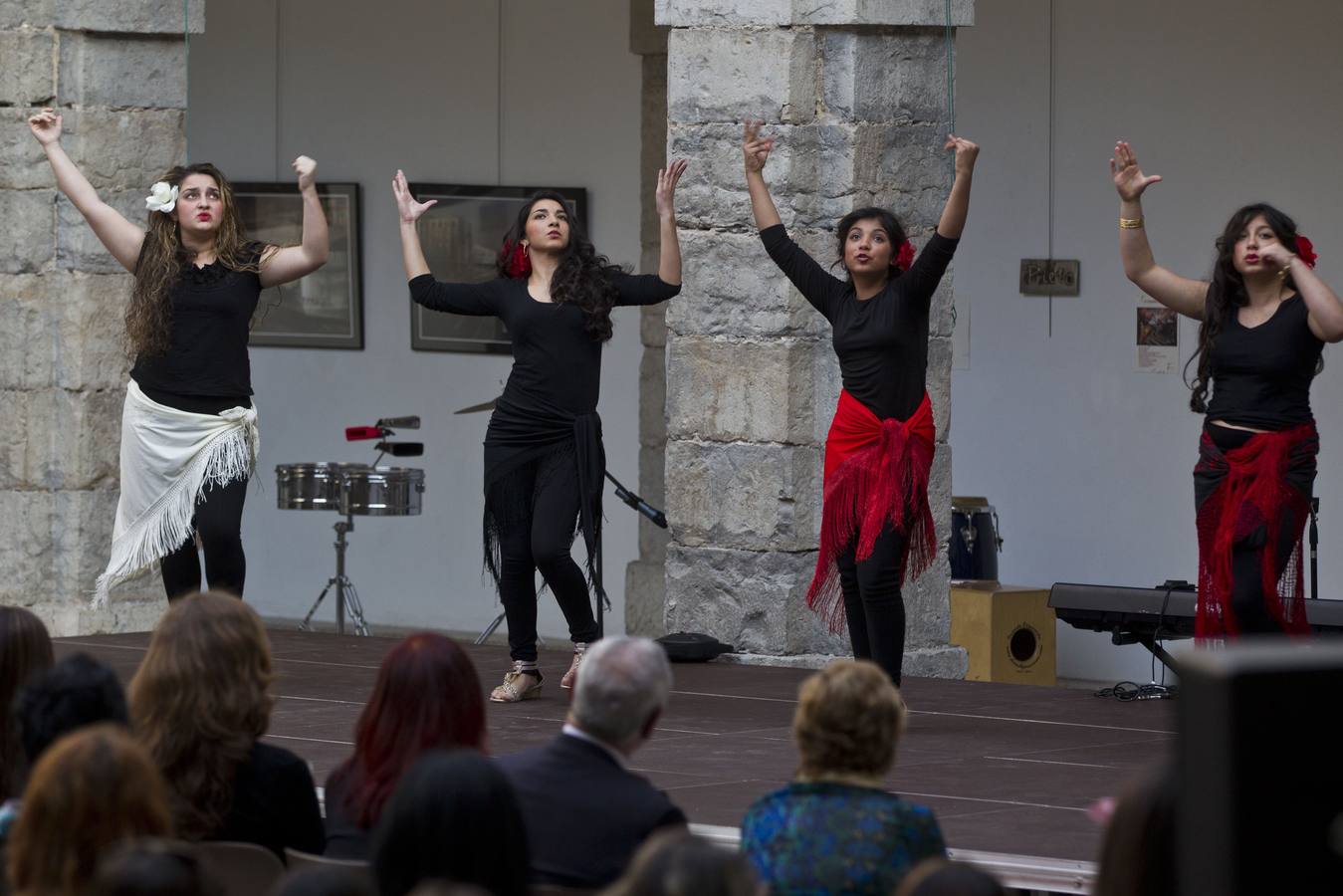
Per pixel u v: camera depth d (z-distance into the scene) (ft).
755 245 46.44
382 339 75.61
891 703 21.47
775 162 46.26
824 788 21.22
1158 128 62.85
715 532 47.32
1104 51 63.62
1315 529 48.70
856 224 36.65
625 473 71.26
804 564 46.73
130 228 41.47
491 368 73.72
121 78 54.34
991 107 65.57
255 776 23.09
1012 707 39.60
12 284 54.39
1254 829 11.93
